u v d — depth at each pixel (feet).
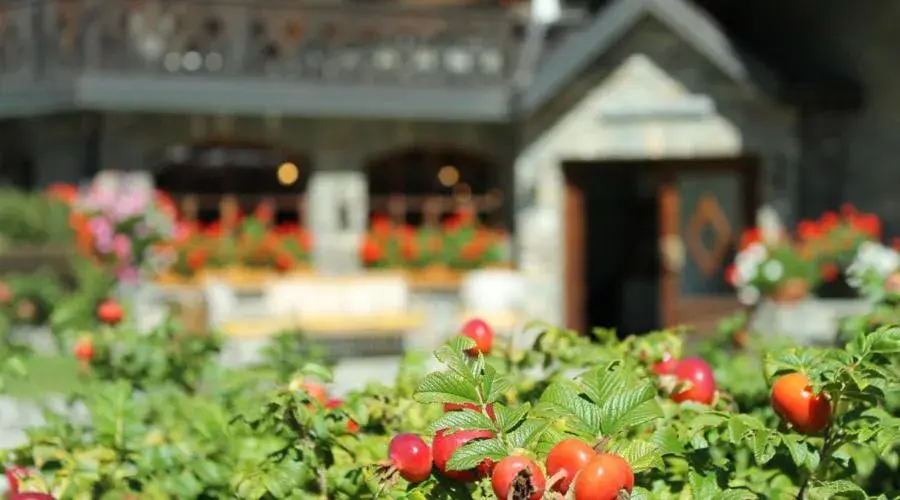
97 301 32.71
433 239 45.11
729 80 43.06
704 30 42.16
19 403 16.83
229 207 44.96
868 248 33.83
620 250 57.72
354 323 32.30
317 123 45.11
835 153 42.60
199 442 9.68
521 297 37.93
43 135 44.34
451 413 6.73
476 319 9.53
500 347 9.93
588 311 57.93
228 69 43.65
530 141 44.83
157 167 43.47
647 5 42.32
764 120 42.98
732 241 43.65
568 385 7.32
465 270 44.91
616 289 57.67
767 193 42.91
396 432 9.21
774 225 42.91
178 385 12.87
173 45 43.42
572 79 43.91
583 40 43.06
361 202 45.52
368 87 44.39
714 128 43.19
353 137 45.39
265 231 43.45
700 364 8.83
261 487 8.13
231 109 43.16
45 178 44.24
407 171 47.09
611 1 53.47
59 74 42.37
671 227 43.75
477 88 45.01
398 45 45.75
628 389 6.97
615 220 57.77
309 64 45.06
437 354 6.96
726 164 43.47
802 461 7.22
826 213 42.70
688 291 43.83
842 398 7.41
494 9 46.50
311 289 36.04
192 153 44.75
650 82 43.68
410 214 47.19
